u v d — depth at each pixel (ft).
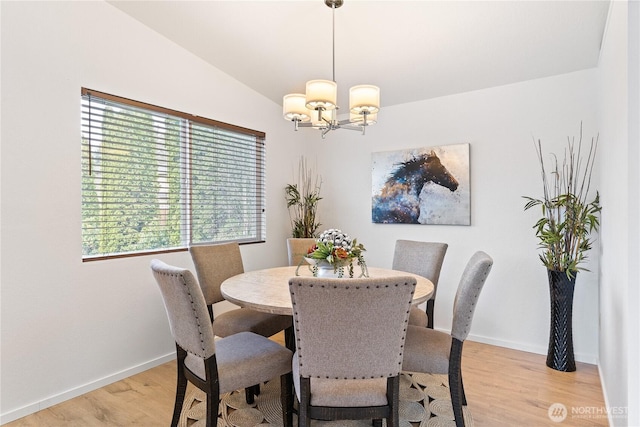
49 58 7.28
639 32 4.89
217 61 10.43
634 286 4.96
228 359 5.81
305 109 7.69
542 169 9.76
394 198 12.14
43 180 7.23
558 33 7.98
